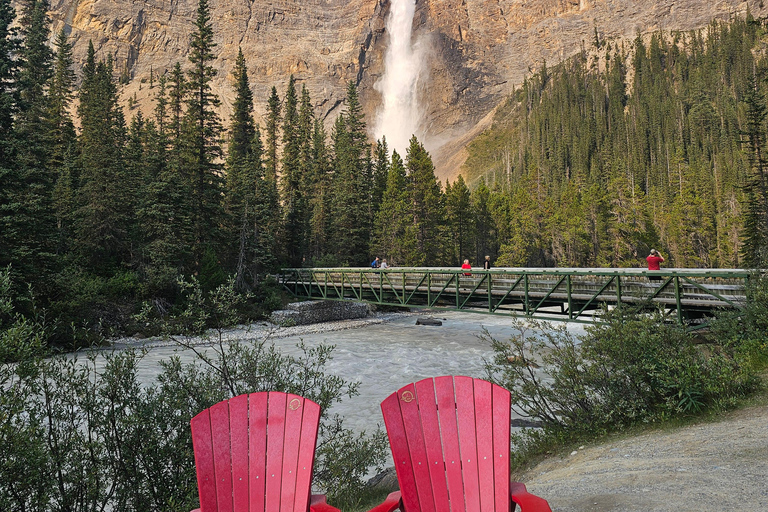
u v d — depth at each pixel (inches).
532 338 278.7
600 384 251.9
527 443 259.0
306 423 77.6
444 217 2475.4
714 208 3388.3
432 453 77.4
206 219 1581.0
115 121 2363.4
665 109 6171.3
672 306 606.5
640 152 5027.1
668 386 231.9
